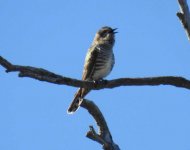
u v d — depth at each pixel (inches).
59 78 437.4
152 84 459.2
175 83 455.2
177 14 474.0
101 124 485.1
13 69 406.3
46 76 428.1
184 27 476.7
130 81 460.8
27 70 414.3
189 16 476.1
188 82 455.2
